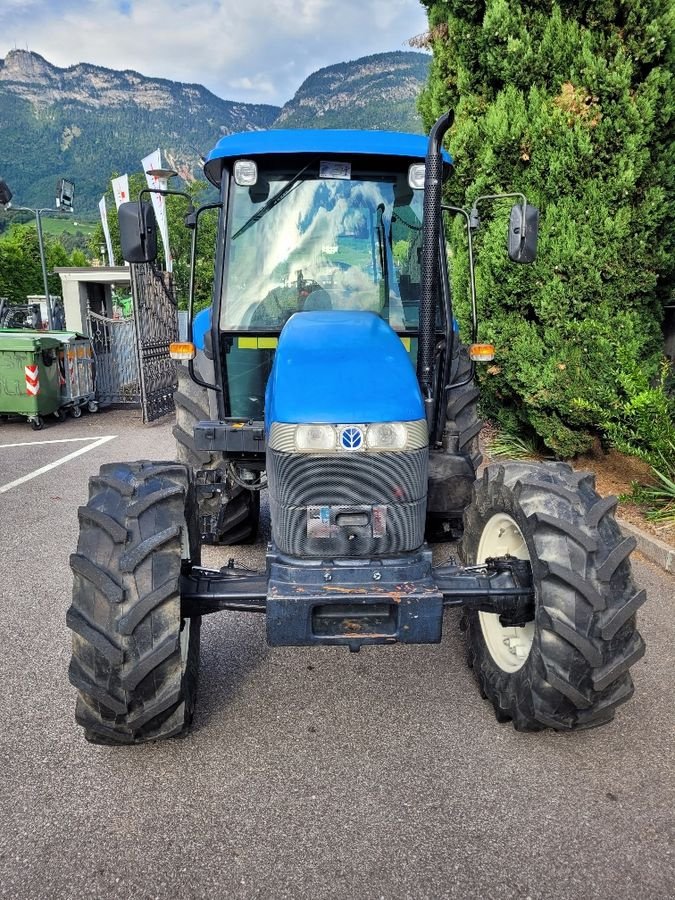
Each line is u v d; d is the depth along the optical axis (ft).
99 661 7.88
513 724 9.27
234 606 8.70
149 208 11.93
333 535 8.67
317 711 10.03
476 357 12.93
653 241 18.92
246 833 7.67
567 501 8.46
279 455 8.68
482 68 21.33
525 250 11.41
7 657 11.67
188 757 9.02
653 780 8.48
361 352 9.42
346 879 7.02
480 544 10.05
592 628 7.89
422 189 12.50
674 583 14.16
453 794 8.25
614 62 17.84
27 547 17.13
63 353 36.11
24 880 7.07
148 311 36.55
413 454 8.70
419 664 11.33
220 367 13.12
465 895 6.82
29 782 8.55
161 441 30.73
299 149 12.05
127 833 7.69
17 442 30.91
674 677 10.79
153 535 8.21
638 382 17.06
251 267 12.74
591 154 18.19
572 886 6.92
